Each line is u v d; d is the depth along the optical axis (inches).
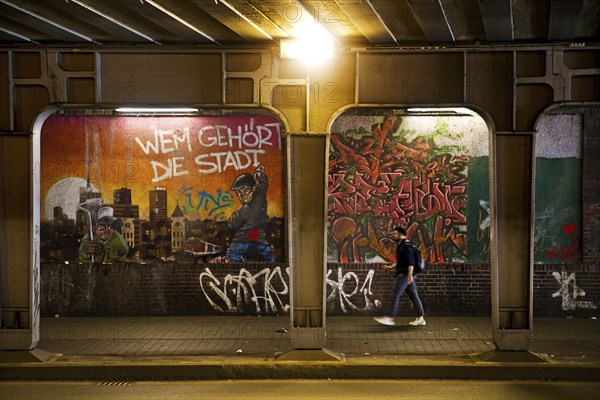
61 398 403.5
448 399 394.9
